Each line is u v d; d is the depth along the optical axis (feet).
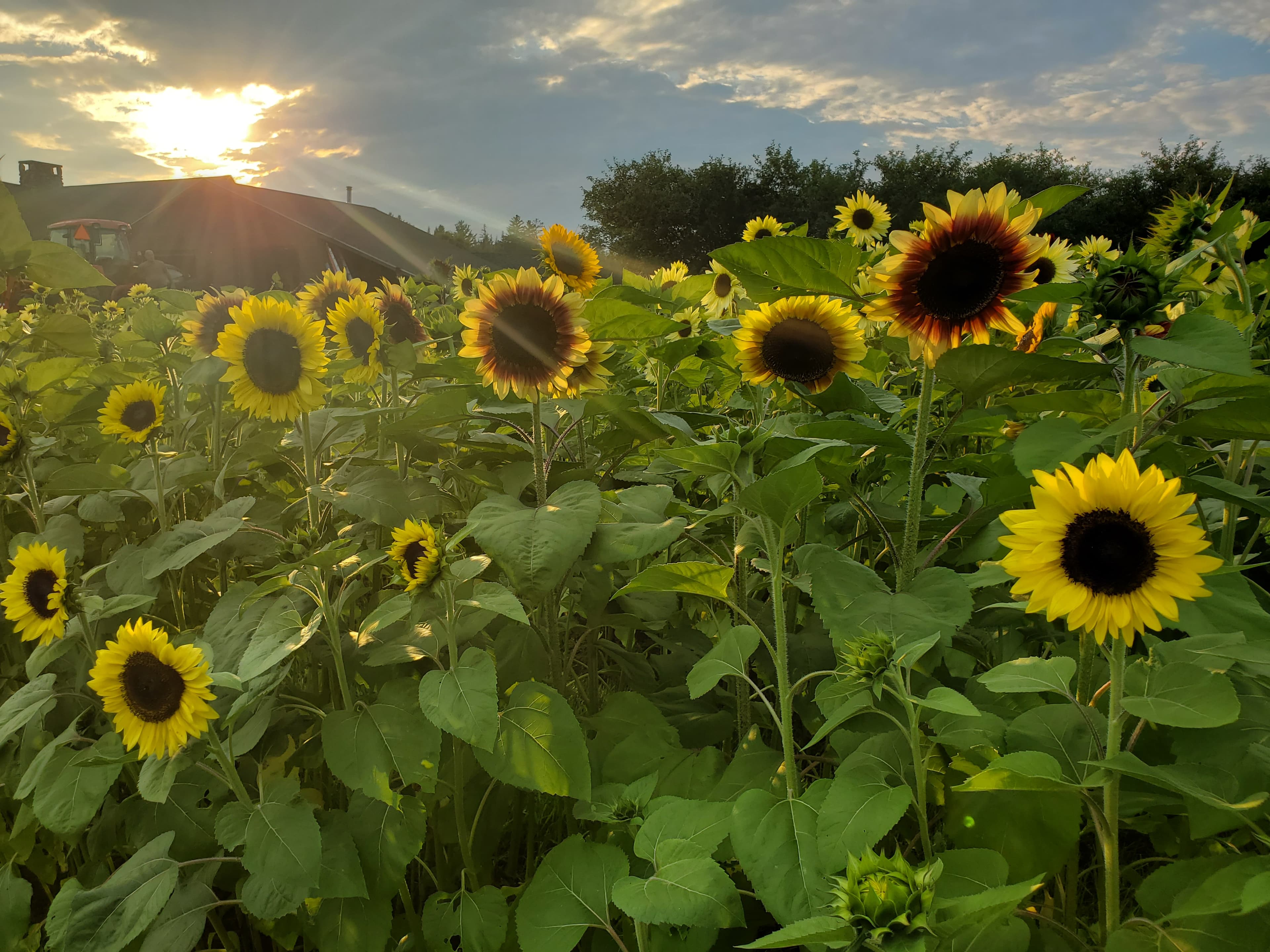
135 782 4.30
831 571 3.44
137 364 6.51
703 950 3.06
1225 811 2.59
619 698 4.02
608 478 4.91
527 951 3.17
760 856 2.94
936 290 3.57
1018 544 2.68
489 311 4.09
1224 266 4.73
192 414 6.41
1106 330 4.16
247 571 5.47
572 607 4.60
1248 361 2.88
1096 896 3.70
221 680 3.39
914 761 3.03
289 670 3.84
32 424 6.06
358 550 4.08
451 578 3.49
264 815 3.40
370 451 5.61
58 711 4.38
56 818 3.67
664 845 3.07
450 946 3.50
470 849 3.73
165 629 4.60
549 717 3.49
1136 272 3.16
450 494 5.07
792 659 4.11
